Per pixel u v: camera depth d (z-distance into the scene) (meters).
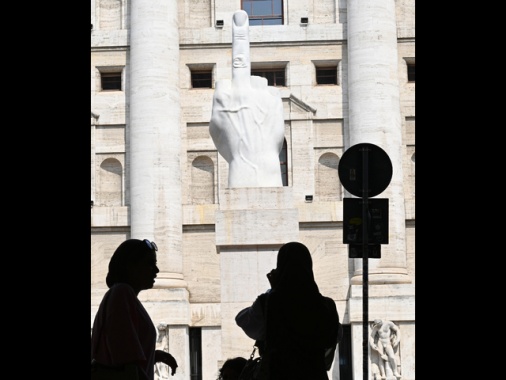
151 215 50.69
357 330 48.22
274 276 11.73
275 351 10.88
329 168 53.03
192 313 50.53
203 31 53.75
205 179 53.09
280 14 54.31
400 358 47.62
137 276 10.69
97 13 53.59
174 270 50.44
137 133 51.41
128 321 10.22
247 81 27.84
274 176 27.03
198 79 54.06
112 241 51.81
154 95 51.47
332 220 51.94
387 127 50.91
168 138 51.38
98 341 10.30
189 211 52.03
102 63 53.19
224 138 27.31
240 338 24.58
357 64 51.62
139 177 51.06
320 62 53.66
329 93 53.34
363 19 51.62
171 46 52.16
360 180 16.38
